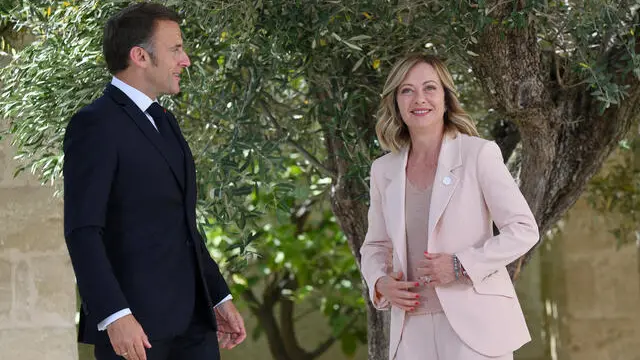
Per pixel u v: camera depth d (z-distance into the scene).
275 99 5.62
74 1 4.37
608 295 8.05
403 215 3.74
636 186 7.06
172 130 3.60
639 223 7.54
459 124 3.85
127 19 3.50
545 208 4.84
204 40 4.54
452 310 3.56
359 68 4.80
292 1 4.27
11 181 5.22
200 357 3.62
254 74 4.60
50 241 5.28
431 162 3.82
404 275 3.70
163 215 3.42
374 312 5.11
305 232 9.19
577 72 4.54
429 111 3.76
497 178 3.62
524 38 4.42
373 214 3.98
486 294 3.58
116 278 3.32
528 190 4.80
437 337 3.64
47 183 5.23
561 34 4.71
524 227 3.53
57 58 4.35
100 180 3.24
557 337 8.43
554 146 4.73
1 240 5.21
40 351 5.25
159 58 3.51
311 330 9.74
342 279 8.99
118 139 3.33
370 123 4.93
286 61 4.77
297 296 9.04
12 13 4.57
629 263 8.04
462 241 3.63
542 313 9.20
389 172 3.89
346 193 4.94
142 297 3.34
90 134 3.29
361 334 9.27
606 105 4.21
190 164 3.57
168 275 3.41
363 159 4.61
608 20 4.28
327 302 9.05
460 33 4.20
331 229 9.02
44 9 4.56
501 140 5.51
